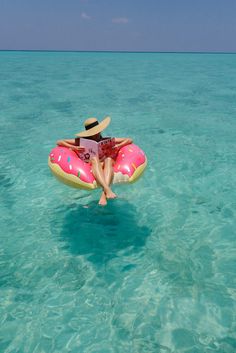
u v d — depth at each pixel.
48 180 5.36
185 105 11.60
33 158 6.30
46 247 3.69
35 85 17.06
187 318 2.75
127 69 28.97
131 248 3.67
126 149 4.03
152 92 14.80
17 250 3.64
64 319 2.76
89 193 4.91
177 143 7.19
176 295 2.99
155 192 4.95
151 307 2.87
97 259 3.50
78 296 3.00
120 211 4.43
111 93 14.42
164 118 9.49
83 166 3.72
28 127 8.45
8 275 3.25
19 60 44.72
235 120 9.31
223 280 3.17
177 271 3.30
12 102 11.92
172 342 2.54
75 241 3.80
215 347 2.50
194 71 27.34
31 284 3.14
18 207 4.54
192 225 4.11
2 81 18.56
